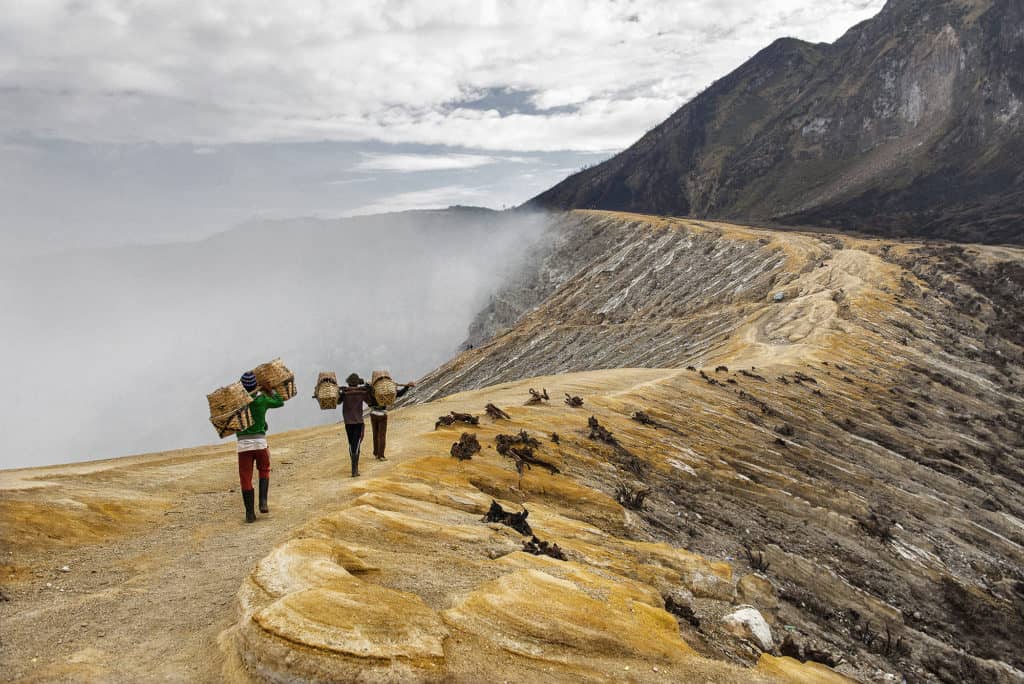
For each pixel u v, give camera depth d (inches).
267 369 367.6
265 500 370.0
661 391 1167.0
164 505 390.0
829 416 1366.9
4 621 221.6
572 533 403.9
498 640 216.2
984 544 960.3
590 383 1236.5
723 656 282.0
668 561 399.9
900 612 639.1
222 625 218.1
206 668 192.5
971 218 6358.3
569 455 636.7
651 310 4517.7
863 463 1140.5
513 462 543.8
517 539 339.3
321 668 181.8
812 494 873.5
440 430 620.4
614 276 5497.1
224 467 500.1
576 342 4505.4
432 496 402.0
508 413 781.3
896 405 1609.3
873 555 752.3
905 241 4798.2
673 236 5664.4
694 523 607.8
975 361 2187.5
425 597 241.1
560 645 221.8
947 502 1084.5
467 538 315.0
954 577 787.4
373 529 304.3
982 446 1470.2
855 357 1984.5
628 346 3875.5
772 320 2888.8
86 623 222.5
